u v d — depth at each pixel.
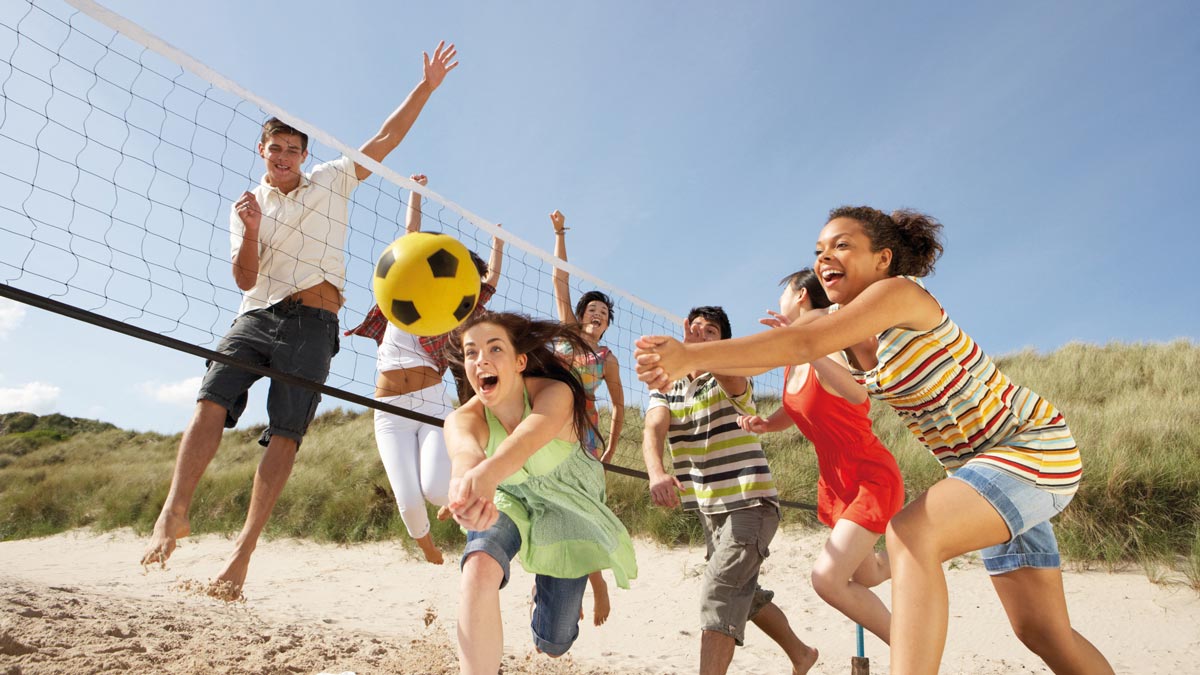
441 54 4.12
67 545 10.32
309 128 3.42
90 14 2.84
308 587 7.33
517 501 2.50
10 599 3.89
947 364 2.24
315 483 9.95
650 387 1.89
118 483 12.61
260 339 3.37
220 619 4.52
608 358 4.38
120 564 8.85
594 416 3.96
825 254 2.47
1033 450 2.19
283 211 3.50
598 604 3.99
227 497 10.12
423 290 2.43
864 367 2.52
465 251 2.54
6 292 2.53
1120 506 6.27
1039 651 2.49
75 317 2.67
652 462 3.62
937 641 1.92
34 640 3.11
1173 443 7.14
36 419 29.20
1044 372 12.50
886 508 3.10
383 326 4.18
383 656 3.72
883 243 2.42
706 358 1.90
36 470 15.66
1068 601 5.58
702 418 3.64
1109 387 11.41
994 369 2.34
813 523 7.32
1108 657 4.79
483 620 2.25
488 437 2.47
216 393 3.27
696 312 3.91
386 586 7.25
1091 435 7.74
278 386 3.40
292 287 3.46
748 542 3.34
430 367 4.15
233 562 3.20
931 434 2.43
